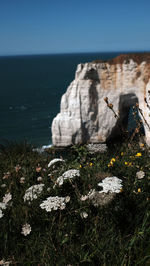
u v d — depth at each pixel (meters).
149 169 3.44
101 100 27.47
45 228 2.49
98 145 4.67
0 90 101.06
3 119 57.38
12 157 5.64
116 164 3.89
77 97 27.98
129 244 2.15
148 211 2.48
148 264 1.98
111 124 27.69
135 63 24.64
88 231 2.37
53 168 4.12
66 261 2.09
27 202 2.96
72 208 2.70
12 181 3.64
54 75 156.50
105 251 2.12
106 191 2.47
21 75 160.50
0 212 2.53
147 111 23.88
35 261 2.12
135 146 4.37
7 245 2.34
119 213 2.51
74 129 28.42
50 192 3.11
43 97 84.19
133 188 2.93
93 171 3.61
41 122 53.91
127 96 26.48
